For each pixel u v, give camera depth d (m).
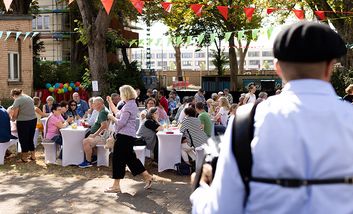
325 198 1.60
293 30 1.74
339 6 25.14
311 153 1.62
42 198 7.66
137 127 11.38
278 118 1.68
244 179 1.68
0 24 21.64
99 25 22.88
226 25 32.34
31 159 10.94
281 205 1.62
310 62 1.72
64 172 9.66
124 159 7.96
